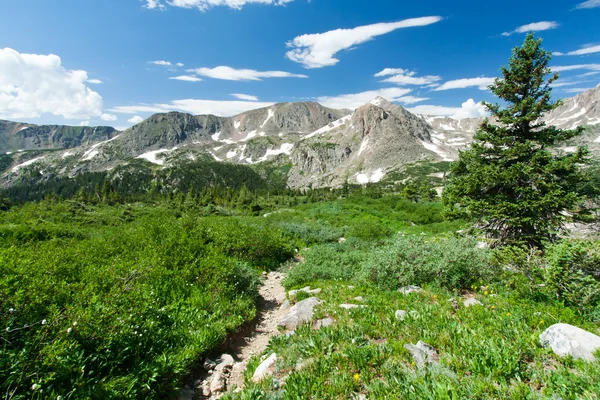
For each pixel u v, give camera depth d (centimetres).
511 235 1256
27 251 878
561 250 645
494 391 362
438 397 352
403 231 2253
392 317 604
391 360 445
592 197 1183
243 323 721
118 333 460
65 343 388
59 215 3512
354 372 438
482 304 664
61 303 500
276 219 2847
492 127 1313
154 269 776
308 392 399
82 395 363
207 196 8869
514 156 1250
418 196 6341
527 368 415
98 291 614
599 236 1200
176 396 454
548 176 1195
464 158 1405
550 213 1175
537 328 521
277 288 1089
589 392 349
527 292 690
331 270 1119
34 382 342
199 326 625
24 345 379
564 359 427
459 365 417
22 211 3603
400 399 368
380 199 4259
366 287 872
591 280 590
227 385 497
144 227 1277
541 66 1217
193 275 844
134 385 419
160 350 511
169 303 696
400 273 852
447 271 802
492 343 453
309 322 663
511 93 1296
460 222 2331
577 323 543
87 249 1018
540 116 1245
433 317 592
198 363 544
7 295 448
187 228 1295
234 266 966
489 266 823
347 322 625
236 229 1500
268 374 477
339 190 14712
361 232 1991
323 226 2375
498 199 1262
